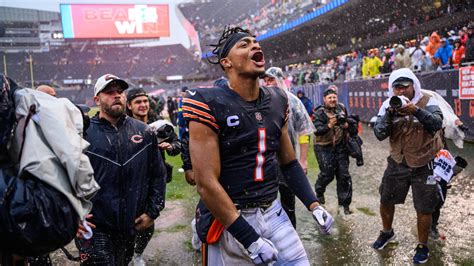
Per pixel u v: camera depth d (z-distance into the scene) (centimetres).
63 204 194
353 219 566
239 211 241
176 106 2372
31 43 7581
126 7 6781
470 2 1859
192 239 493
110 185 321
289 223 256
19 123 194
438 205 477
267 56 4553
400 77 414
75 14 6619
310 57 3547
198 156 229
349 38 3206
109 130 327
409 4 2405
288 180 272
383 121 417
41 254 199
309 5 3412
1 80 190
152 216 345
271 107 246
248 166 238
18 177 189
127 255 356
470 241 473
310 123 470
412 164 416
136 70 6938
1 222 180
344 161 586
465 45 1158
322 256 452
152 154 344
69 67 6731
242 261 241
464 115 1045
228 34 245
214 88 239
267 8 4619
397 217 562
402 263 426
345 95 1822
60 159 197
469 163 824
